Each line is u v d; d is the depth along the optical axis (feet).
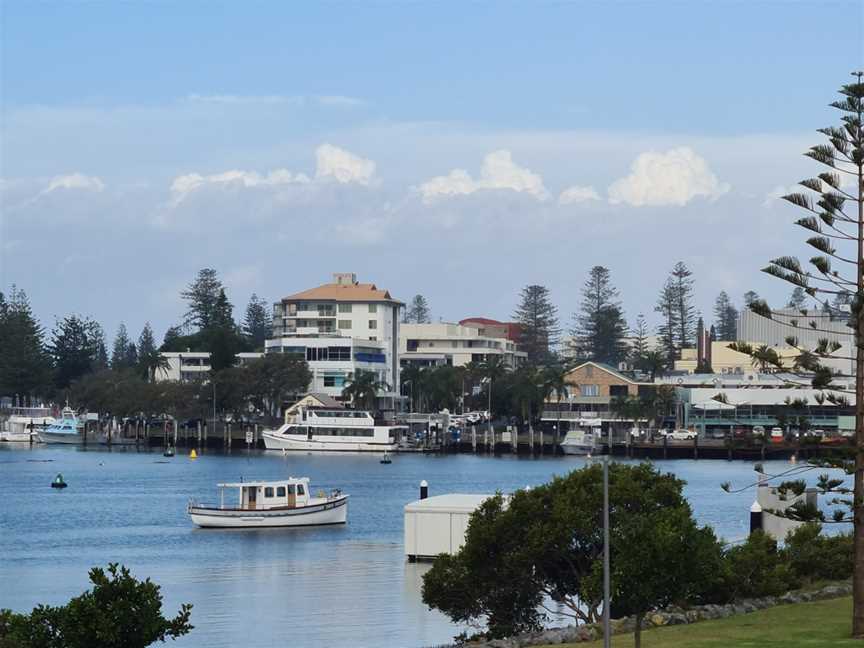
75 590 301.84
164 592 291.58
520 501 201.67
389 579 301.22
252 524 429.38
